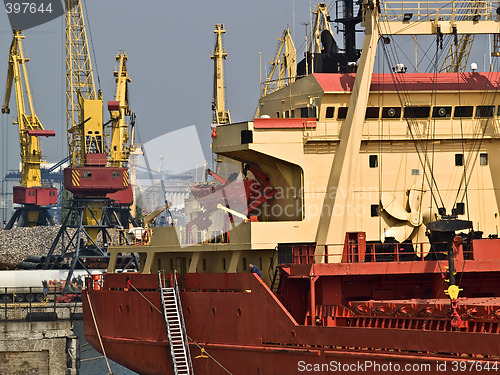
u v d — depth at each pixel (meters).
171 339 162.88
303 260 149.75
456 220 129.50
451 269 128.50
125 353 180.12
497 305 116.81
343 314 137.25
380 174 158.75
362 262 140.88
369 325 132.88
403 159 159.25
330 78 159.25
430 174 159.25
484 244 143.12
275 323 144.25
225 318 154.00
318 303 144.25
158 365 169.12
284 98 167.88
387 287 146.00
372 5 150.12
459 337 118.69
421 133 158.75
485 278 146.25
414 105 158.25
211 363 156.50
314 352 137.25
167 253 178.25
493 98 159.25
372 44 150.62
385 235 157.88
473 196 159.88
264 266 156.38
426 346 122.69
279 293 150.25
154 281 171.88
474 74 162.25
